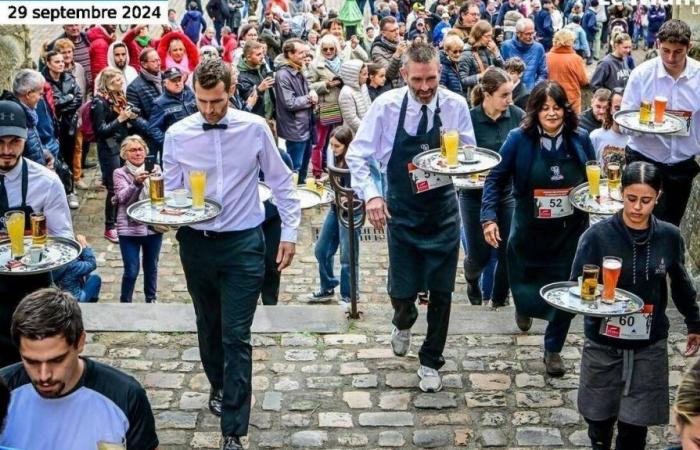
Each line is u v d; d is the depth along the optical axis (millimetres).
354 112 11633
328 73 12555
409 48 5660
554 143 5965
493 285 7414
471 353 6516
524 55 12742
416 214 5777
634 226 4777
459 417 5828
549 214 6055
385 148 5801
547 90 5828
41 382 3211
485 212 6109
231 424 5223
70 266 7422
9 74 11086
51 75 11664
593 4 22859
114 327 6809
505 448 5551
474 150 5766
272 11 19094
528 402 5977
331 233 8758
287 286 9742
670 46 6777
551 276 6211
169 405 5938
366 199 5711
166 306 7090
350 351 6547
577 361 6414
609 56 12508
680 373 6305
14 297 5055
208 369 5715
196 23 20469
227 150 5191
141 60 10844
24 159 5141
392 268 5977
